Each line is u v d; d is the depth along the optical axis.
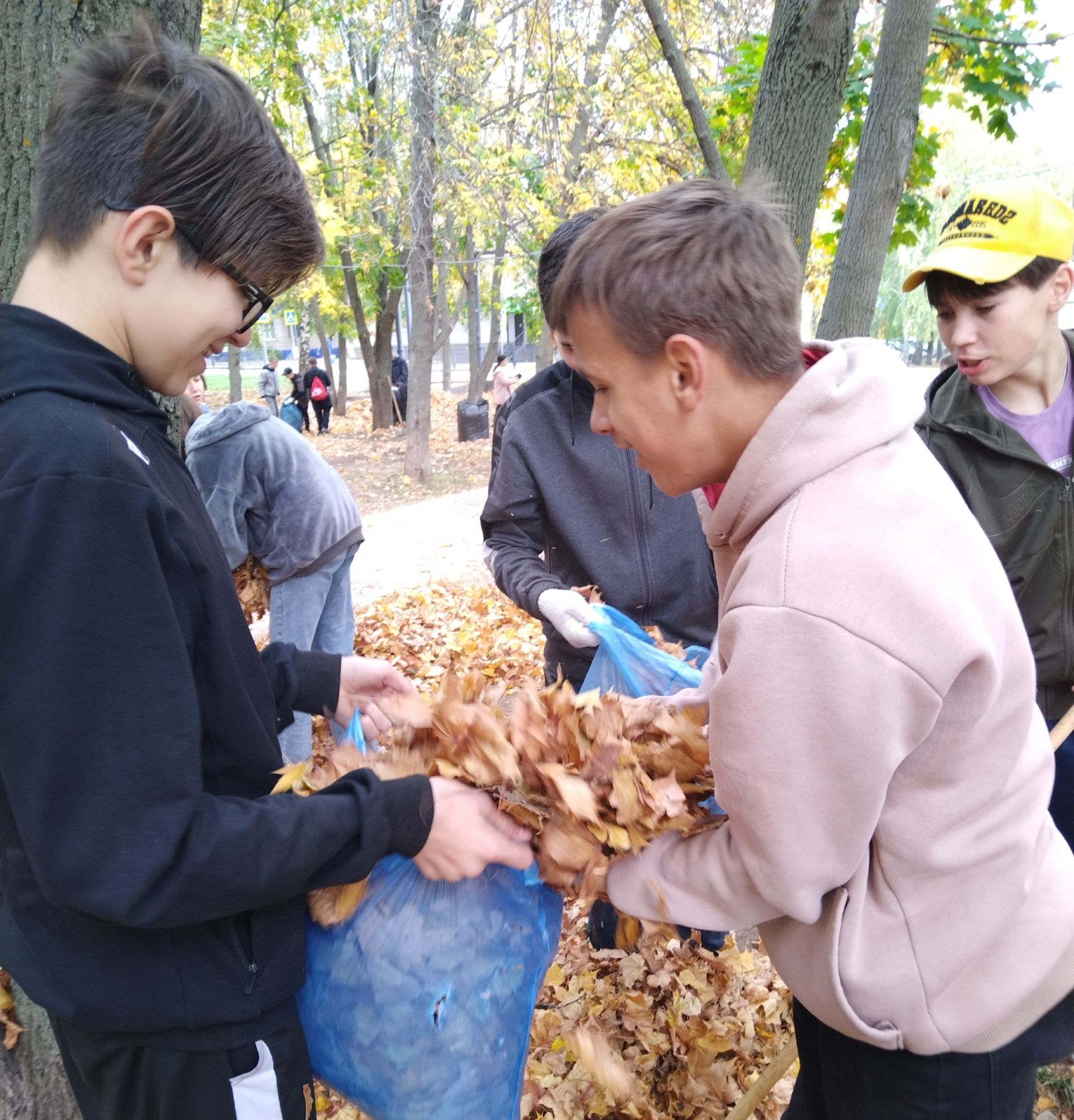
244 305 1.19
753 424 1.21
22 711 0.96
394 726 1.51
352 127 13.62
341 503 3.54
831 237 6.78
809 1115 1.66
